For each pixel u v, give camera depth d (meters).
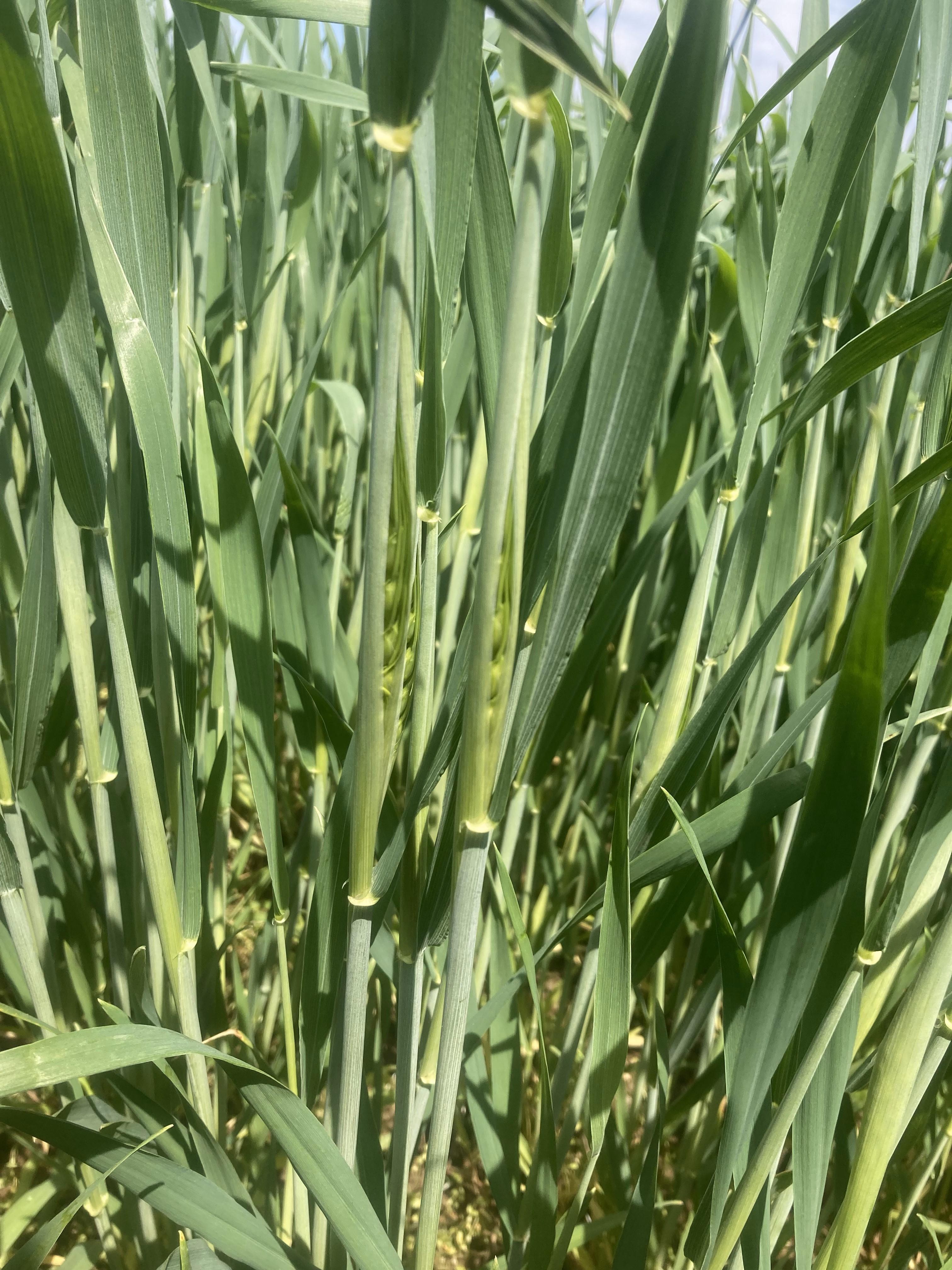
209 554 0.34
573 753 0.69
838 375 0.25
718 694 0.30
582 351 0.23
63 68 0.25
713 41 0.17
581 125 0.52
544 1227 0.32
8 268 0.22
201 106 0.42
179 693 0.30
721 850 0.29
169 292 0.26
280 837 0.34
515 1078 0.38
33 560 0.31
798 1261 0.27
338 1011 0.32
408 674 0.28
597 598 0.59
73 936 0.48
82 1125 0.31
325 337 0.39
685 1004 0.50
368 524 0.21
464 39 0.21
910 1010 0.24
